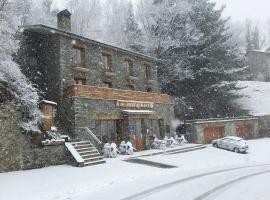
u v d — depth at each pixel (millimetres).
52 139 22359
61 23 31453
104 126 28219
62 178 18266
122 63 34469
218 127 44125
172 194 14414
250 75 67875
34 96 22125
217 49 48594
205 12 49500
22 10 35875
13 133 20109
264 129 51469
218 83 48719
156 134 34281
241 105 56719
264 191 14562
